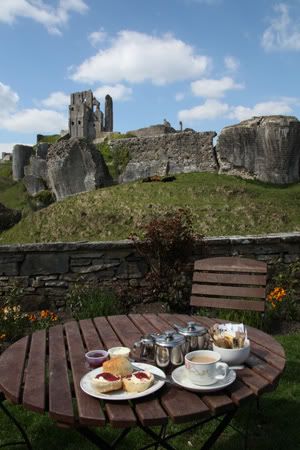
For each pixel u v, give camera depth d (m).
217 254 6.20
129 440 3.00
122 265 6.17
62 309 6.10
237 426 3.14
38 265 6.12
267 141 21.62
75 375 2.27
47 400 2.06
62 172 24.94
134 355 2.43
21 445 3.02
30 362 2.48
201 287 3.89
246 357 2.31
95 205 17.89
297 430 3.07
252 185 19.73
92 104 54.72
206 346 2.39
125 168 25.84
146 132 40.88
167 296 5.92
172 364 2.22
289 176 21.91
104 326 3.19
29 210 23.75
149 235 5.98
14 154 35.97
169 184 19.20
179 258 6.01
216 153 23.39
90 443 2.98
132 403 1.92
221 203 16.55
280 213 15.62
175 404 1.89
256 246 6.20
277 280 6.04
